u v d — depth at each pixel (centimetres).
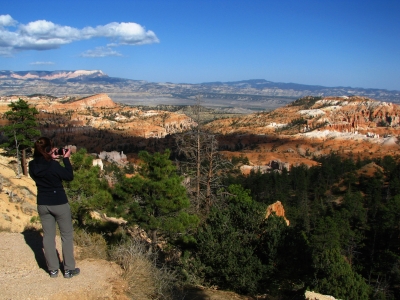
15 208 1970
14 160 3653
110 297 523
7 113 3175
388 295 2025
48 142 521
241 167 8181
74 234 754
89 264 603
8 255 602
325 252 1299
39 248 644
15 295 479
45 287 507
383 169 7412
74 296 500
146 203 1312
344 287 1170
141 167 1338
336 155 10706
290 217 4097
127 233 1442
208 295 923
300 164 8375
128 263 616
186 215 1267
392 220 3197
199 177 1847
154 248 1291
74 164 1346
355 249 3136
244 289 1048
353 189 6097
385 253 2569
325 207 4716
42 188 519
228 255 1051
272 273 1066
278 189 5675
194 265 1061
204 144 1888
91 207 1316
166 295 640
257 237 1186
